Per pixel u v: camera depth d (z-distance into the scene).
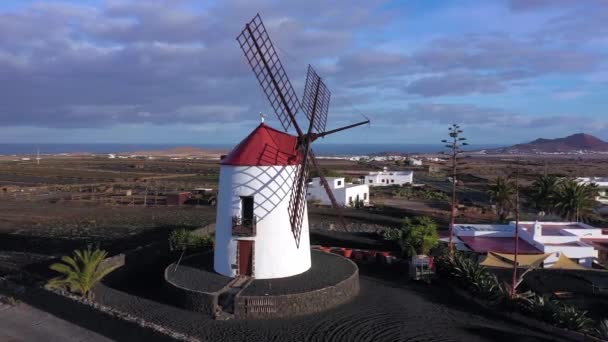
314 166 23.58
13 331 17.22
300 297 18.72
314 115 23.08
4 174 104.75
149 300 20.06
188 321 17.91
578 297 21.92
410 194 74.31
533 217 53.19
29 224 44.47
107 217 49.16
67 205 58.19
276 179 21.23
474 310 19.70
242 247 21.23
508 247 29.97
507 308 19.64
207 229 34.78
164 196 66.44
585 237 32.31
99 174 109.69
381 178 90.56
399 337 16.84
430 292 21.94
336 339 16.62
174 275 21.39
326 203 58.25
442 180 106.00
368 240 34.19
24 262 28.34
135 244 34.94
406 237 28.88
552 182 51.06
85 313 18.09
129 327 16.64
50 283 20.56
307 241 22.77
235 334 16.86
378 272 25.05
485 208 59.62
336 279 20.98
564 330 17.34
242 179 21.20
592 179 77.25
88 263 20.38
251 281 20.62
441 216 51.91
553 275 24.67
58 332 17.20
